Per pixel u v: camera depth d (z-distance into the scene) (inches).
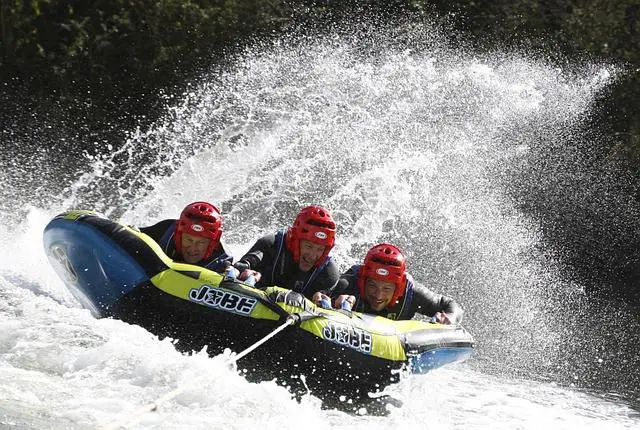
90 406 766.5
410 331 1059.9
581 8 2787.9
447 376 1210.6
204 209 1072.2
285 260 1090.7
